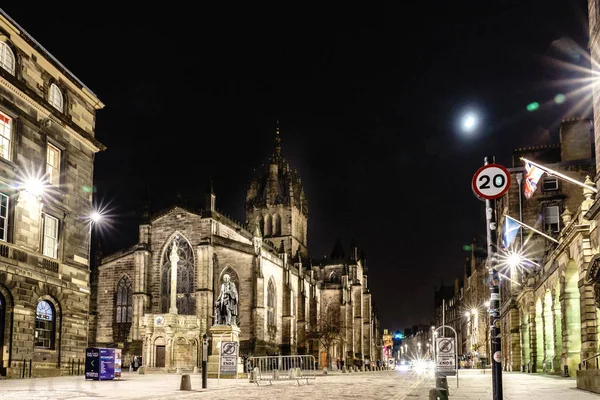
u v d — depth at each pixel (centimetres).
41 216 4697
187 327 8194
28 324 4444
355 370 11162
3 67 4391
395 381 5050
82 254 5316
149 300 9881
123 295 10081
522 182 7488
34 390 2995
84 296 5284
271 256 10919
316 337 12694
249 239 11506
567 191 7281
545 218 7325
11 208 4369
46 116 4791
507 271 8012
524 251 7269
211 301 9569
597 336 3594
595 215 3372
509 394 2712
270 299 10894
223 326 5475
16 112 4447
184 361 8112
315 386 4034
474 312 12900
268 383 4312
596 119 3697
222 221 10362
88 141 5441
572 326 4388
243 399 2614
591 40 3772
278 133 16112
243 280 9862
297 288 12431
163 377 5506
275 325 10988
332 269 15425
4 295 4241
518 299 7119
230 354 3719
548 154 7738
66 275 5012
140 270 9812
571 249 4075
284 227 15138
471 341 14400
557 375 4988
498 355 1566
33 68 4719
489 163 1738
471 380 4659
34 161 4638
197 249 9725
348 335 14712
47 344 4794
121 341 9875
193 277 9888
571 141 7394
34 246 4578
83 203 5381
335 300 14600
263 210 15325
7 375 4175
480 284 13162
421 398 2780
